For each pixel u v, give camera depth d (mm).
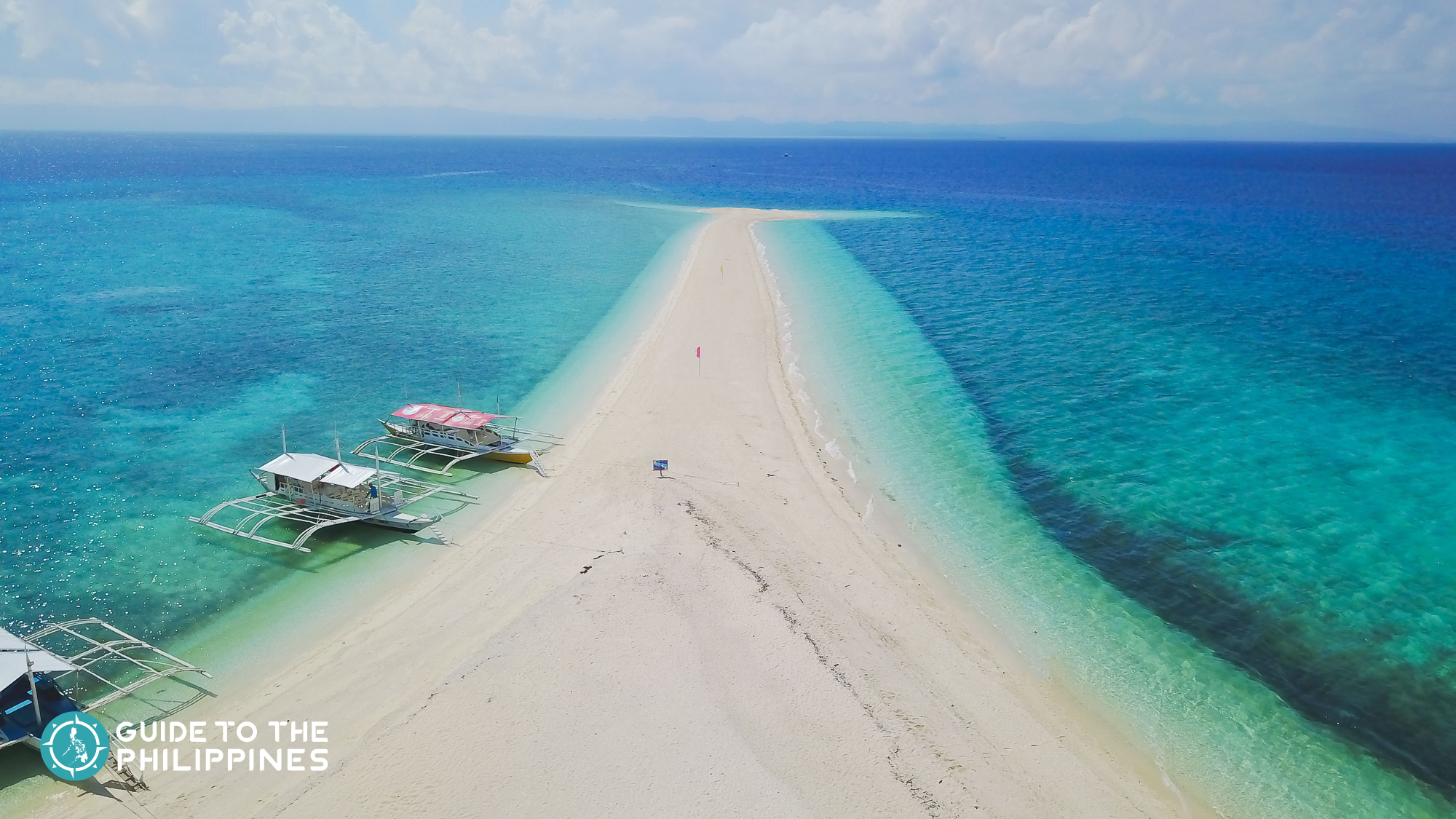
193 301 70062
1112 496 37625
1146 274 87812
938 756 21750
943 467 40344
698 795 19844
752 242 103688
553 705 22500
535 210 138375
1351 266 93375
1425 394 51344
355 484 32469
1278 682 25875
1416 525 35281
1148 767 22500
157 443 41531
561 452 40375
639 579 28391
